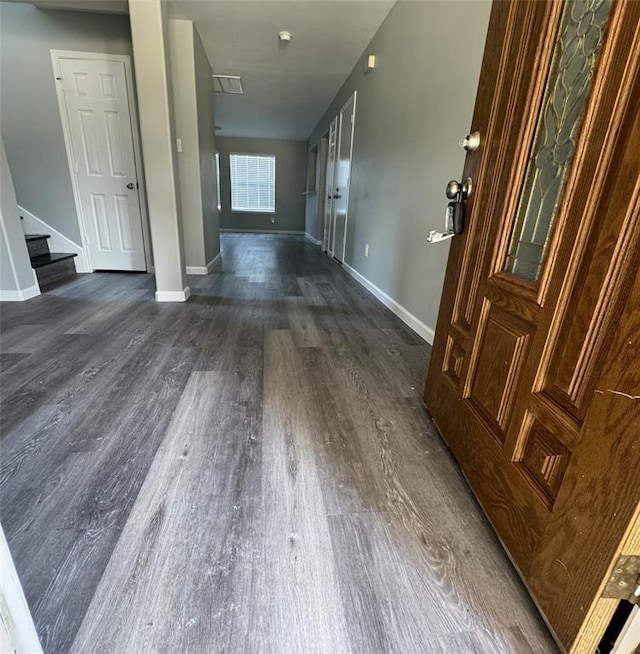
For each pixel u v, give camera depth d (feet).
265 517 3.28
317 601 2.62
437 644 2.40
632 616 2.07
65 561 2.81
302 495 3.54
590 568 2.10
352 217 13.83
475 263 3.77
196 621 2.46
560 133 2.82
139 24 7.91
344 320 8.88
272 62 13.04
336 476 3.81
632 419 1.83
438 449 4.30
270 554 2.94
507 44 3.26
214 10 9.68
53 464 3.81
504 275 3.24
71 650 2.27
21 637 1.77
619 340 1.92
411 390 5.64
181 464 3.87
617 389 1.92
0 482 3.55
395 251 9.39
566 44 2.76
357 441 4.38
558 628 2.33
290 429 4.55
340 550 3.00
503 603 2.66
